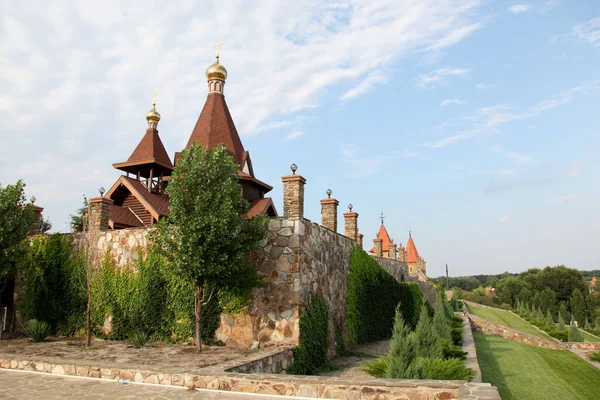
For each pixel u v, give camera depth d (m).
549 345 34.09
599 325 60.53
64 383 10.00
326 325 16.11
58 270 18.81
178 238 12.94
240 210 14.09
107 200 18.70
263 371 11.59
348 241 20.56
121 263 17.28
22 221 17.45
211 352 13.45
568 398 16.69
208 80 31.94
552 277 89.75
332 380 8.59
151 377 9.91
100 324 17.27
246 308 14.61
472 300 91.50
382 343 20.89
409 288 27.89
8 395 9.03
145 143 29.69
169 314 15.80
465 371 11.19
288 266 14.41
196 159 13.59
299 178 15.51
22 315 19.17
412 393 8.02
